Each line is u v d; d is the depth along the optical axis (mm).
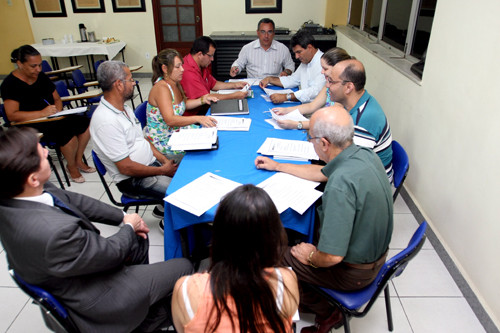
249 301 777
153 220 2537
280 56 3705
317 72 2854
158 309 1389
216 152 1944
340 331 1686
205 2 5848
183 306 815
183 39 6305
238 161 1840
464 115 1918
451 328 1715
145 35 6262
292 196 1522
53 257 1022
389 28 3705
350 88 1809
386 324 1734
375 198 1229
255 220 769
